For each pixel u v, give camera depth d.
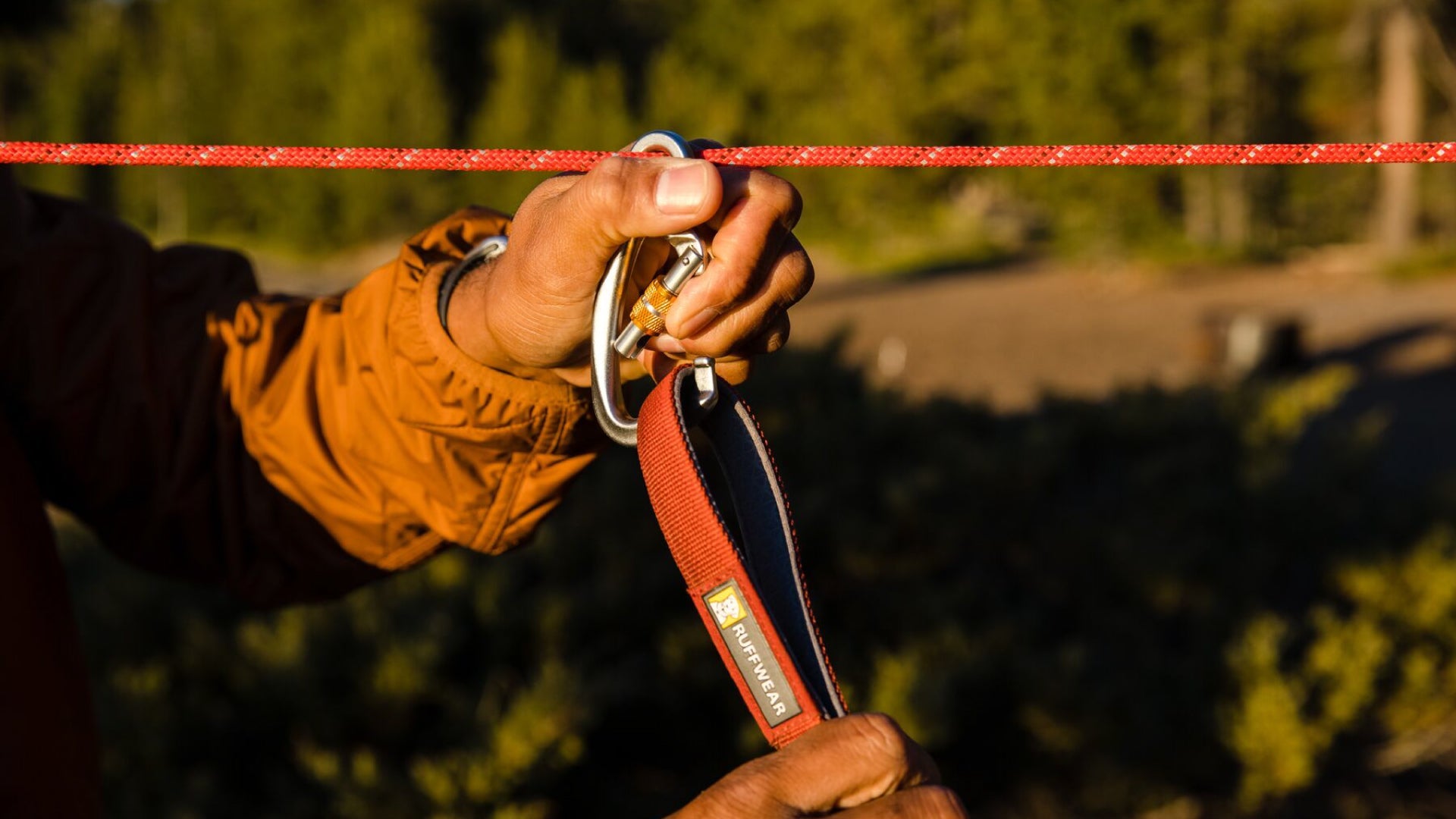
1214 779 3.56
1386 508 4.67
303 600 1.14
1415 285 22.47
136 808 2.63
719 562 0.59
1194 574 4.09
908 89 32.47
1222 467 4.82
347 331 1.00
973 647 3.58
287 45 41.12
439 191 38.03
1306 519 4.44
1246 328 14.31
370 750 2.85
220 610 3.21
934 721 3.12
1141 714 3.57
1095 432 5.04
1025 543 4.34
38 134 43.25
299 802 2.67
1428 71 27.61
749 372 0.74
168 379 1.11
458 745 2.88
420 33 39.78
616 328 0.69
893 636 3.81
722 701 3.38
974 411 5.39
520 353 0.82
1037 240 34.56
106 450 1.10
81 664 1.05
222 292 1.19
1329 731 3.60
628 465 3.89
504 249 0.90
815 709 0.58
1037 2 26.30
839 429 4.50
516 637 3.25
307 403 1.03
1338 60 27.06
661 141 0.68
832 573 3.94
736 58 39.44
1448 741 3.83
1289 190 29.80
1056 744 3.45
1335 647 3.68
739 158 0.67
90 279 1.12
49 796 0.96
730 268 0.64
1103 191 25.80
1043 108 25.97
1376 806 3.66
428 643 2.96
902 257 32.50
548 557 3.57
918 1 32.75
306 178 38.62
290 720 2.89
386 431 0.98
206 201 41.75
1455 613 4.00
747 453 0.67
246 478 1.08
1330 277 24.31
